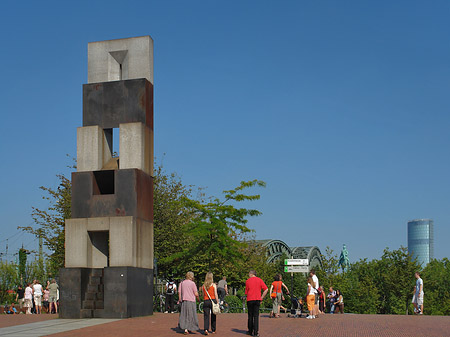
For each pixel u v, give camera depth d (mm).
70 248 25391
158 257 41250
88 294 25047
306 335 17672
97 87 26906
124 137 25953
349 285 75750
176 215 43219
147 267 26016
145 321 22375
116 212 25203
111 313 23906
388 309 83312
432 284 91875
